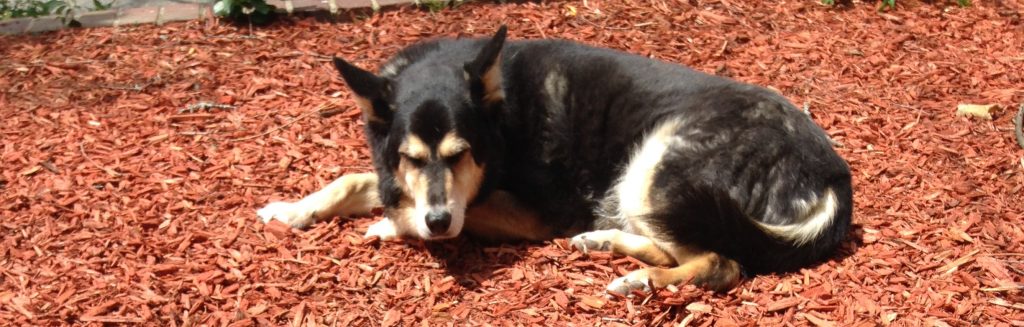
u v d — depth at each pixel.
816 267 2.62
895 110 3.27
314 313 2.51
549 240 2.76
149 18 3.74
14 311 2.50
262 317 2.49
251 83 3.37
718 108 2.66
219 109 3.26
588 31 3.65
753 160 2.60
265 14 3.69
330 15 3.75
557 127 2.75
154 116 3.22
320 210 2.78
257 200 2.87
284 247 2.69
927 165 3.01
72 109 3.26
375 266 2.65
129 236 2.71
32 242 2.71
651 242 2.65
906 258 2.65
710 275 2.55
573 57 2.79
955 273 2.60
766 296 2.54
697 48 3.57
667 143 2.66
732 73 3.44
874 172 2.97
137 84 3.38
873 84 3.40
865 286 2.56
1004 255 2.65
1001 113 3.25
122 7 3.96
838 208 2.62
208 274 2.60
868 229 2.75
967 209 2.82
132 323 2.48
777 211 2.59
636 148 2.71
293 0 3.81
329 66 3.46
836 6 3.85
